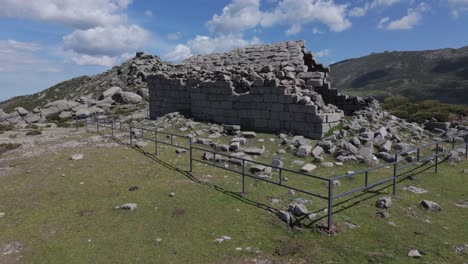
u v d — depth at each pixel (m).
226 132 18.67
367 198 9.91
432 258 6.72
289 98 17.98
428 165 13.50
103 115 36.06
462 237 7.64
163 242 7.46
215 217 8.70
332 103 23.69
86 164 13.91
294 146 15.47
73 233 7.95
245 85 20.73
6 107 79.50
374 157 13.77
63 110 41.97
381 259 6.69
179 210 9.16
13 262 6.75
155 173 12.57
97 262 6.74
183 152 15.34
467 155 14.99
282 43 24.70
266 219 8.54
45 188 11.14
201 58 28.31
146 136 19.41
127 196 10.28
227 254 6.97
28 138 21.55
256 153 14.61
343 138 16.25
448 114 23.06
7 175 12.73
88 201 9.96
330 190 7.79
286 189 10.68
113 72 77.44
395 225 8.20
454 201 9.90
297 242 7.38
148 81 28.75
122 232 7.96
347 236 7.65
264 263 6.66
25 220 8.70
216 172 12.57
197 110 23.28
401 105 28.88
